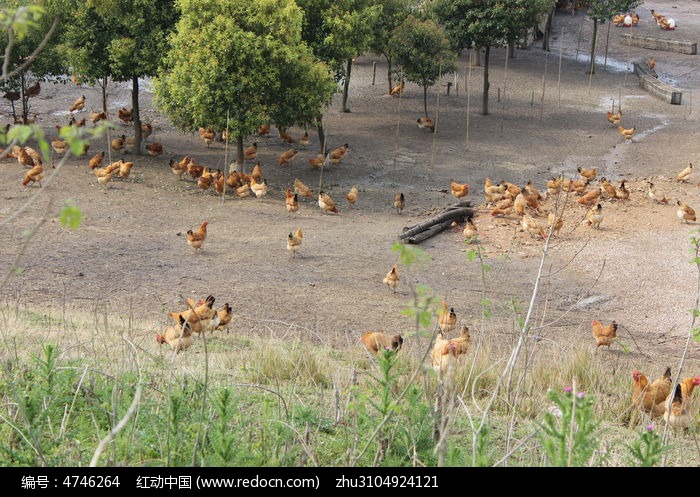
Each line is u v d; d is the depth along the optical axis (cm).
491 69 5500
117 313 1745
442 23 4266
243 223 2681
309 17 3350
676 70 5634
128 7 3088
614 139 4050
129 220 2594
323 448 827
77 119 4000
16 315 1512
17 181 2877
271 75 2873
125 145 3466
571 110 4619
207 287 2052
